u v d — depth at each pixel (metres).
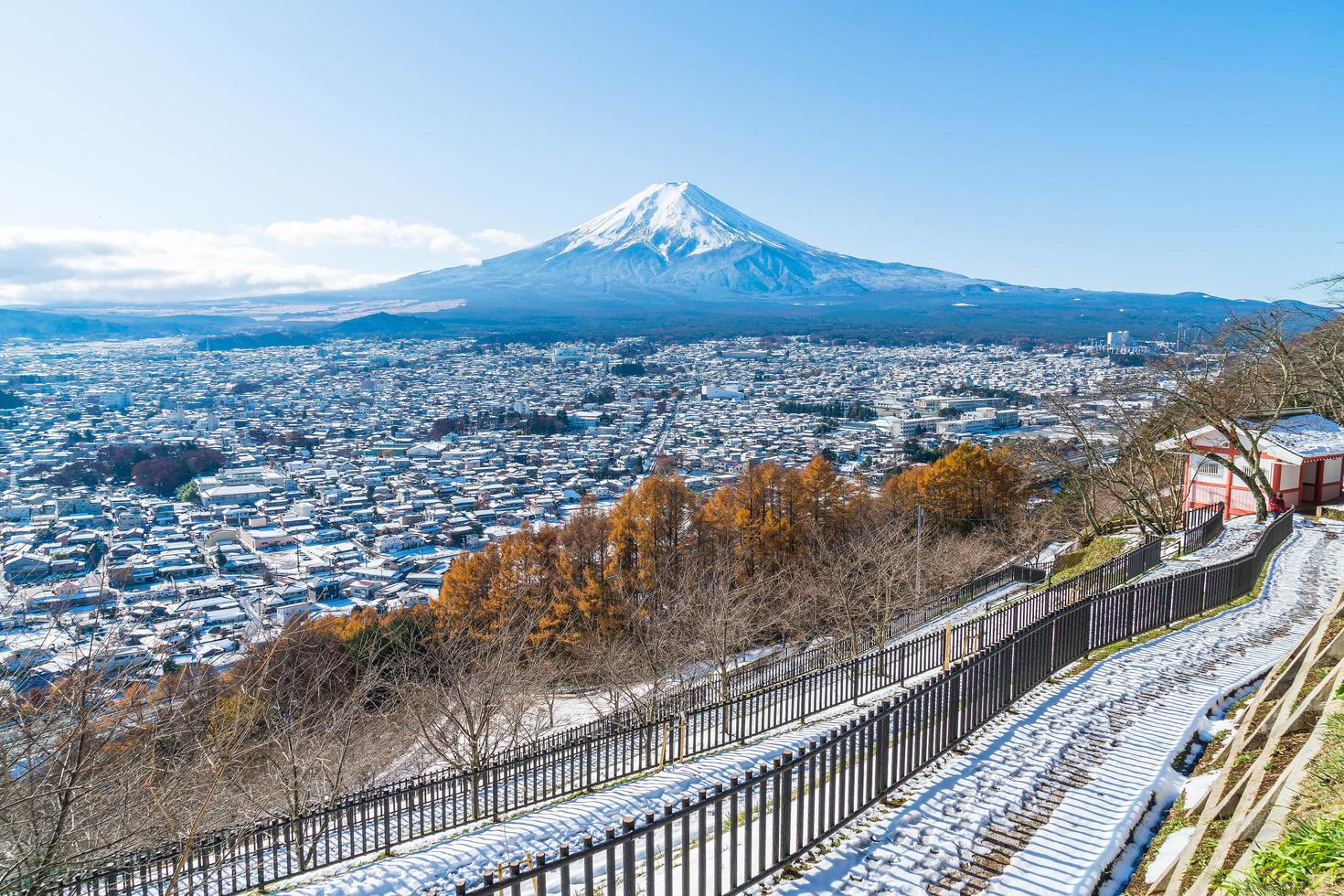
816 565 39.88
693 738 16.47
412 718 23.27
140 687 12.34
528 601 39.31
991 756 9.63
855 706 16.27
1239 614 17.33
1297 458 29.42
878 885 6.86
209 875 11.83
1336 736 6.31
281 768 17.42
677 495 49.41
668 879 5.92
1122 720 10.74
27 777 10.18
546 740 20.25
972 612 29.38
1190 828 7.57
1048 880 6.91
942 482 53.44
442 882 9.33
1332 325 35.84
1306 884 4.91
